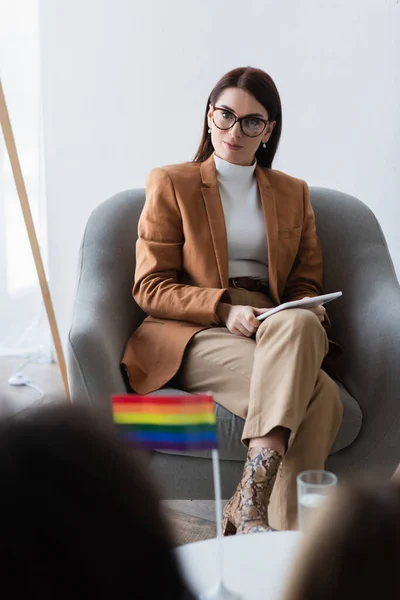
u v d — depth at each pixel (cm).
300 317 169
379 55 261
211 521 201
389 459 185
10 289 319
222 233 205
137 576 43
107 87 288
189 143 286
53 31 288
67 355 178
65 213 303
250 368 181
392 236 271
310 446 168
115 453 44
